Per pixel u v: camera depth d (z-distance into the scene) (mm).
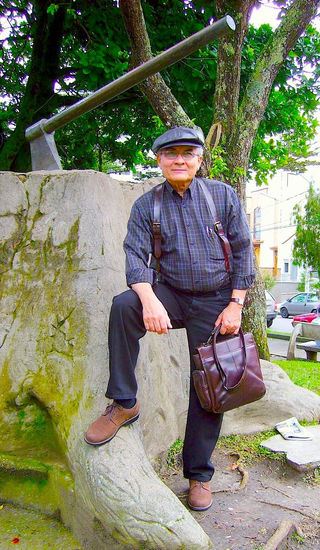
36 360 2469
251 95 4727
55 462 2332
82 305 2391
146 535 1807
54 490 2262
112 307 2100
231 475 2787
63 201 2594
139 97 7199
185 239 2201
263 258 32031
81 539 2064
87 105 2840
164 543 1784
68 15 6367
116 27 6328
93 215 2512
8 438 2439
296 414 3434
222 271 2256
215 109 4734
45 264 2568
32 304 2547
